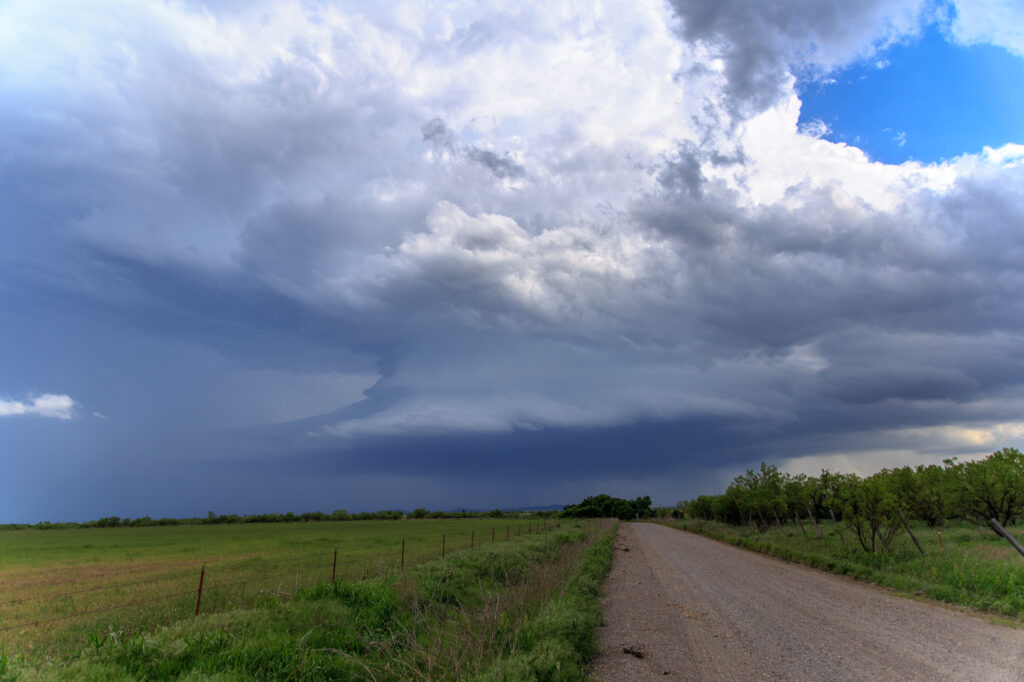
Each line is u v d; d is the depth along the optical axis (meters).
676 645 9.29
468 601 13.32
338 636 9.18
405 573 14.69
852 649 8.78
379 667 8.02
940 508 29.66
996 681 6.97
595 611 11.21
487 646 8.32
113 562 29.52
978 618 11.35
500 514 158.38
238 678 6.95
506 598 10.97
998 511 26.58
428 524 88.38
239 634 8.59
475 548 23.97
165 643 8.02
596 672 7.83
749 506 46.62
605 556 23.02
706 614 12.02
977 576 14.40
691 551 30.66
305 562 25.78
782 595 14.69
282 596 12.47
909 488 28.98
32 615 13.61
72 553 37.00
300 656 7.92
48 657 8.17
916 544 19.59
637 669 7.93
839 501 24.84
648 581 17.64
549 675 6.84
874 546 21.45
